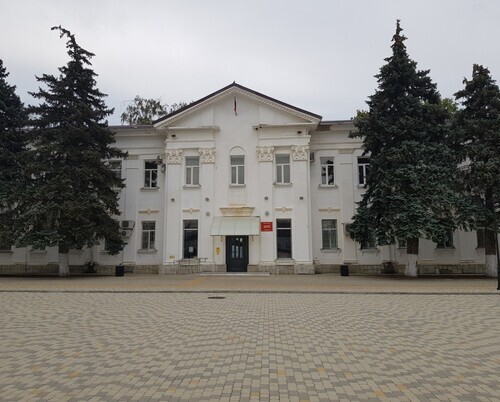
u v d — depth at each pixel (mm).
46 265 30203
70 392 5273
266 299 15117
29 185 25047
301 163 28781
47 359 6832
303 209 28359
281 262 27891
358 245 29141
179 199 29016
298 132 28969
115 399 5035
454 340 8250
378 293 16672
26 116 26547
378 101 24531
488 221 22906
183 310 12367
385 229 22781
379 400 5008
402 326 9750
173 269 28172
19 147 27438
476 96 23969
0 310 12375
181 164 29406
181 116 29578
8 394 5195
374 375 6000
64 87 25469
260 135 29172
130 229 30141
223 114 29703
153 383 5629
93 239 24906
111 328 9500
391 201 22797
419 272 28594
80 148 25500
